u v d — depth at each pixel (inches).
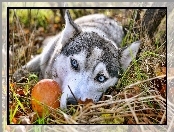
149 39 42.8
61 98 31.5
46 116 30.7
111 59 35.4
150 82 35.9
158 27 43.5
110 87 35.9
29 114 31.4
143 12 46.2
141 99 32.1
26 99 34.5
